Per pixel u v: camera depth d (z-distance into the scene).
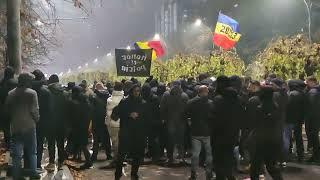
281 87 11.45
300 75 15.51
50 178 10.66
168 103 12.43
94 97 13.43
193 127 10.18
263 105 8.39
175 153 13.88
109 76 35.81
